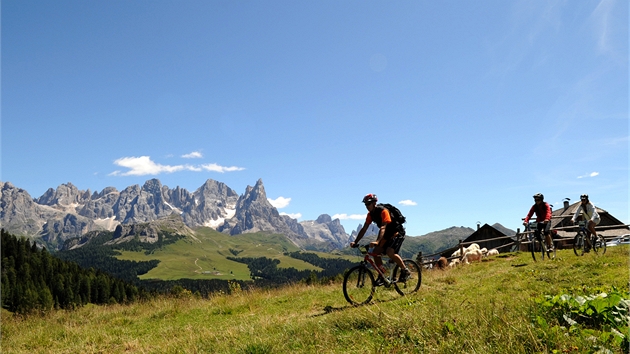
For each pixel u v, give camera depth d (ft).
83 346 31.09
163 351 24.73
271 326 26.43
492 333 16.62
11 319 45.60
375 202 33.91
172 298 54.39
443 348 16.07
